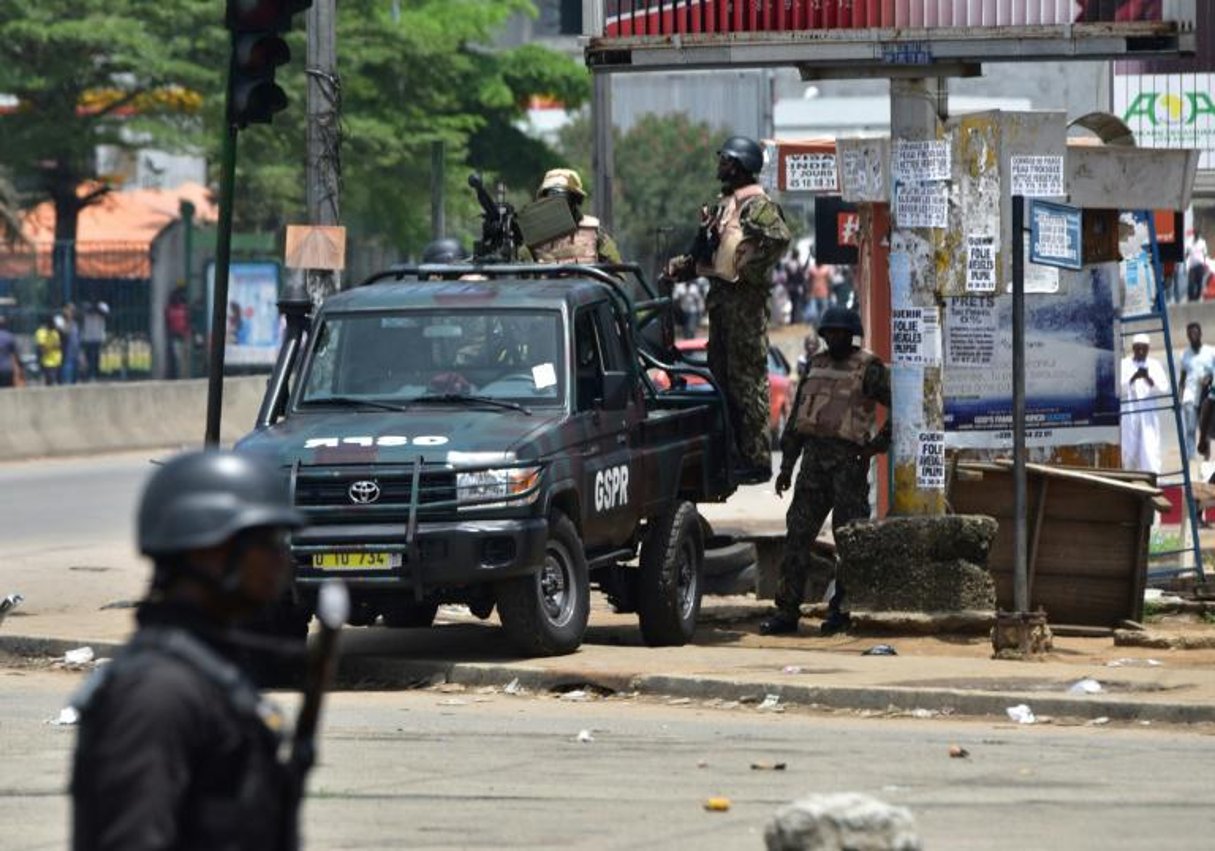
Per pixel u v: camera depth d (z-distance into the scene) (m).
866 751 36.09
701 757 35.47
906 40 49.62
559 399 47.69
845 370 51.47
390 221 188.50
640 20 51.69
